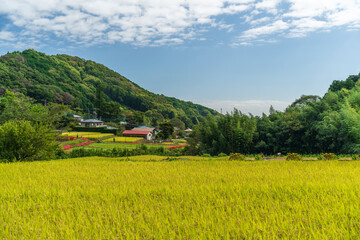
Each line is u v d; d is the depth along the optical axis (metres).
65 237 5.87
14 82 129.75
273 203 8.16
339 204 7.75
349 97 41.25
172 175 14.31
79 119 122.75
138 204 8.57
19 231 6.23
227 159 27.77
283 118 40.06
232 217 6.97
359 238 5.40
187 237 5.67
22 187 11.35
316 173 13.85
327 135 32.84
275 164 19.45
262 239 5.52
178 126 153.50
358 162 19.66
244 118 40.50
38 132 26.11
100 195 9.89
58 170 17.19
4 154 23.92
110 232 5.91
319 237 5.46
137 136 94.94
